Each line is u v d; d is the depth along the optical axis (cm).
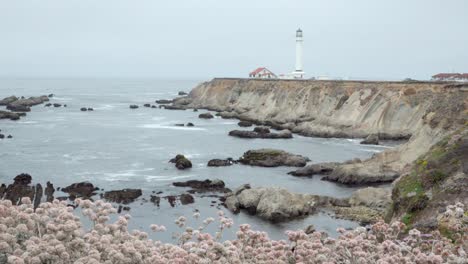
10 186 3472
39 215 687
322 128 6700
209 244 733
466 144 2317
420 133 4234
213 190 3684
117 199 3328
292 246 874
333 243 898
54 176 3994
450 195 1936
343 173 3991
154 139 6181
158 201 3325
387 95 6712
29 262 573
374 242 940
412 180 2286
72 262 622
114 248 660
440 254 888
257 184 3906
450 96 4453
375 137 5962
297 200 3145
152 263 655
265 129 6669
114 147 5494
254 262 783
